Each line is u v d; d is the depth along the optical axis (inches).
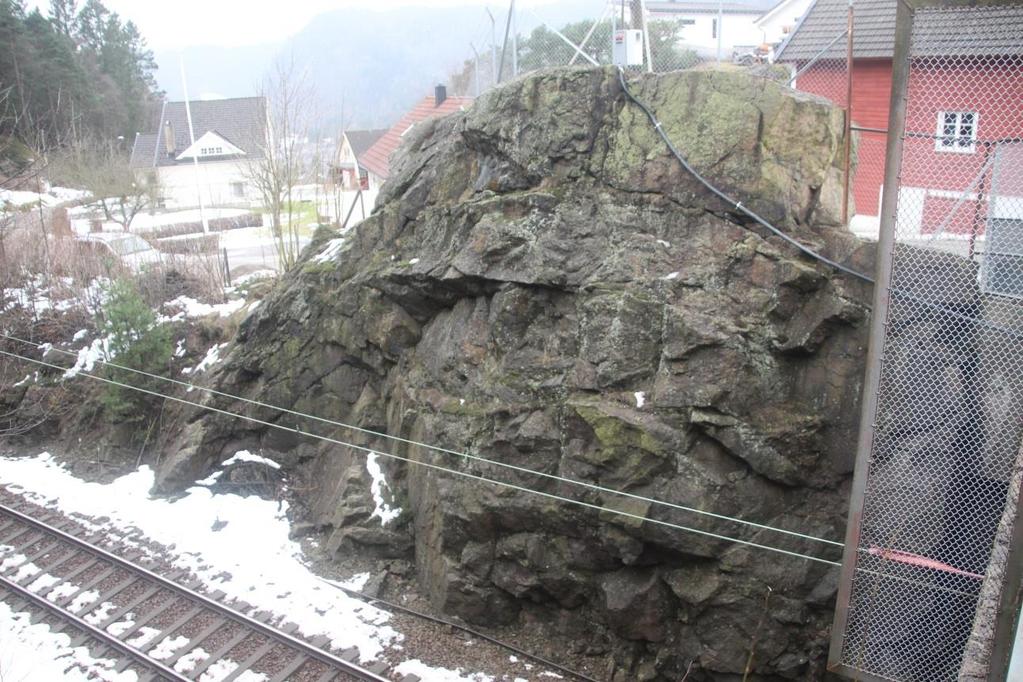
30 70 1440.7
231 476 667.4
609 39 596.4
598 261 468.4
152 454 718.5
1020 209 313.7
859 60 619.2
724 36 1000.2
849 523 348.2
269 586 534.9
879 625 351.6
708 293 434.6
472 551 486.9
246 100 2064.5
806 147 446.0
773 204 437.4
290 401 658.2
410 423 544.1
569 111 493.7
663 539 418.3
